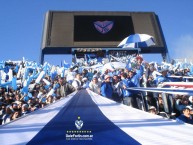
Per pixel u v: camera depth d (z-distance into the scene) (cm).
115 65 2556
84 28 8875
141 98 1209
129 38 2969
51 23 8931
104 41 8775
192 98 1044
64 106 858
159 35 9244
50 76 2500
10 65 4284
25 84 1936
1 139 391
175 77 1570
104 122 514
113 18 9144
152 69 1772
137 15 9419
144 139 375
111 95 1333
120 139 379
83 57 8600
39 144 358
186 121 802
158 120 523
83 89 1925
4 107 1313
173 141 359
